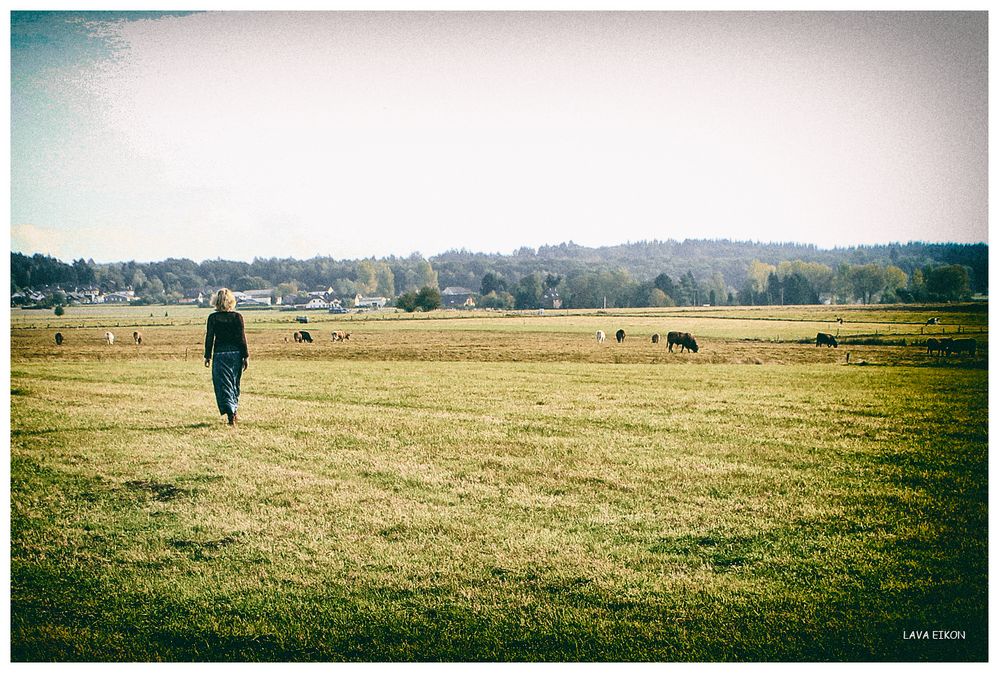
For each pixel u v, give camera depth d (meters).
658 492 6.26
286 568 5.15
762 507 5.97
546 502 6.02
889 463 7.11
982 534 5.67
